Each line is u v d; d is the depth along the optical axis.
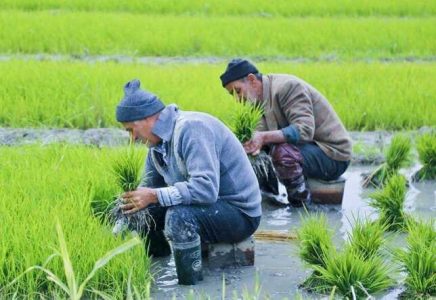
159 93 14.53
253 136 9.58
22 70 16.28
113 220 8.57
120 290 7.46
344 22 23.61
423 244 7.86
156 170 8.38
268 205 10.36
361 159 12.27
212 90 15.04
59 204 8.80
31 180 9.68
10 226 8.16
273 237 9.19
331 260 7.72
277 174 10.11
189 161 7.80
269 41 21.44
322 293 7.73
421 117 14.16
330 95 15.08
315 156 10.12
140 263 7.79
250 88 9.75
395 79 16.30
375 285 7.58
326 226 8.59
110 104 14.22
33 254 7.67
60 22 22.72
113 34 21.52
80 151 11.01
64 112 13.98
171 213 7.86
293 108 9.86
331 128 10.15
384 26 23.11
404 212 9.45
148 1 26.55
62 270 7.58
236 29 22.41
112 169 8.09
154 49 20.84
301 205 10.27
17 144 12.72
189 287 7.92
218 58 20.48
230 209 8.04
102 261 6.33
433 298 7.49
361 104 14.32
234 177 8.09
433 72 17.22
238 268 8.34
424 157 11.34
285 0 27.28
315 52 20.72
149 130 7.87
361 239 8.13
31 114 14.01
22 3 26.17
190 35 21.38
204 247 8.52
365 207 10.36
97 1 26.42
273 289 7.89
